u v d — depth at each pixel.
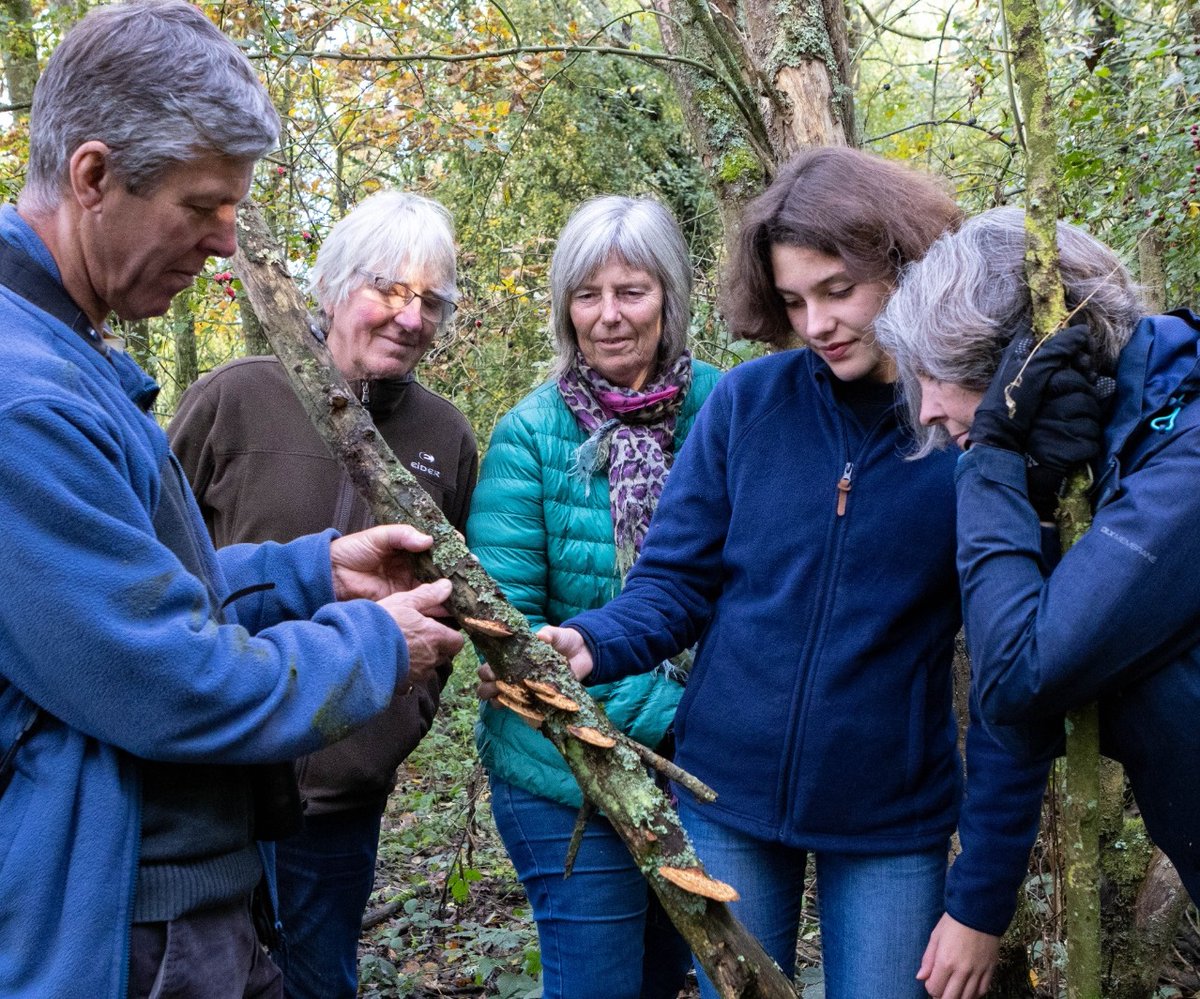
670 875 1.41
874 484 1.81
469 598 1.58
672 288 2.33
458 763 5.07
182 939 1.29
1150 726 1.31
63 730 1.23
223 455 2.34
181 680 1.19
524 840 2.16
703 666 1.95
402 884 4.01
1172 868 2.38
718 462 1.99
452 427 2.52
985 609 1.37
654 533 2.03
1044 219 1.35
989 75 4.00
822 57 2.74
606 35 6.66
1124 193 3.83
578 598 2.26
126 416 1.33
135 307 1.38
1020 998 2.21
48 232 1.30
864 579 1.81
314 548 1.63
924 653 1.83
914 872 1.82
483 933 3.26
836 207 1.69
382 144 5.02
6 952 1.18
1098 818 1.39
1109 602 1.24
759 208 1.80
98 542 1.17
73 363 1.27
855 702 1.80
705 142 2.88
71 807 1.21
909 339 1.49
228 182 1.32
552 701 1.50
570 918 2.12
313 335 1.64
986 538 1.39
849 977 1.84
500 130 5.16
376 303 2.30
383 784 2.29
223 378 2.38
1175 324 1.36
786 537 1.85
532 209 7.30
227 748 1.24
